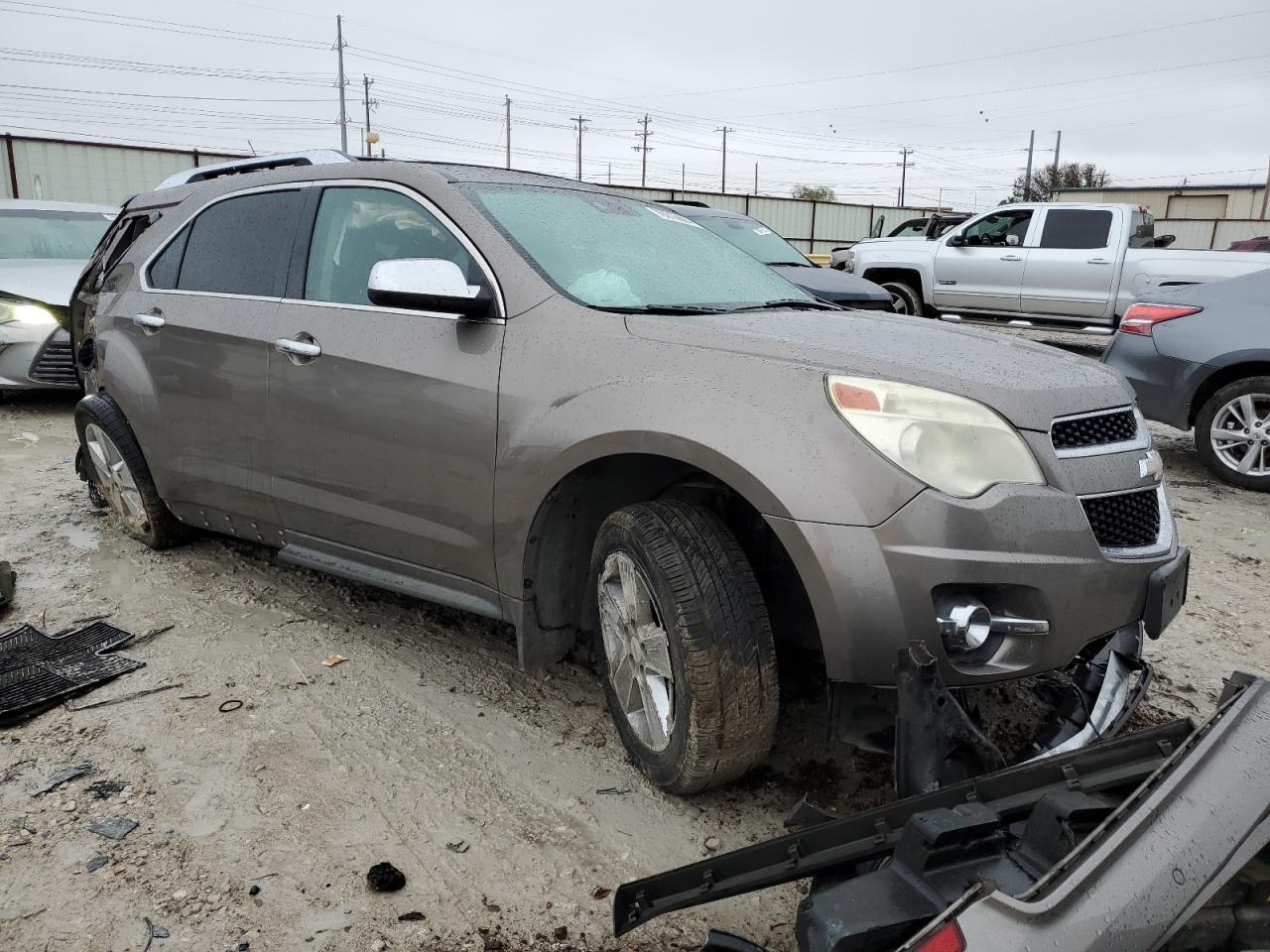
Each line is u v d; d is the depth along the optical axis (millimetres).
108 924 2154
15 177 20531
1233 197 46844
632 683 2680
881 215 33062
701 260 3457
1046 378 2477
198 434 3871
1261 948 1546
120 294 4414
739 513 2654
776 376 2379
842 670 2225
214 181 4270
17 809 2572
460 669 3436
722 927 2189
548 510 2754
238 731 2992
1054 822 1584
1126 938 1332
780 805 2639
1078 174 62844
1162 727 1802
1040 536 2211
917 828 1624
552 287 2873
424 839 2482
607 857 2424
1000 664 2244
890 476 2180
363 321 3219
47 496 5586
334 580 4270
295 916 2195
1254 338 6008
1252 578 4559
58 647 3568
